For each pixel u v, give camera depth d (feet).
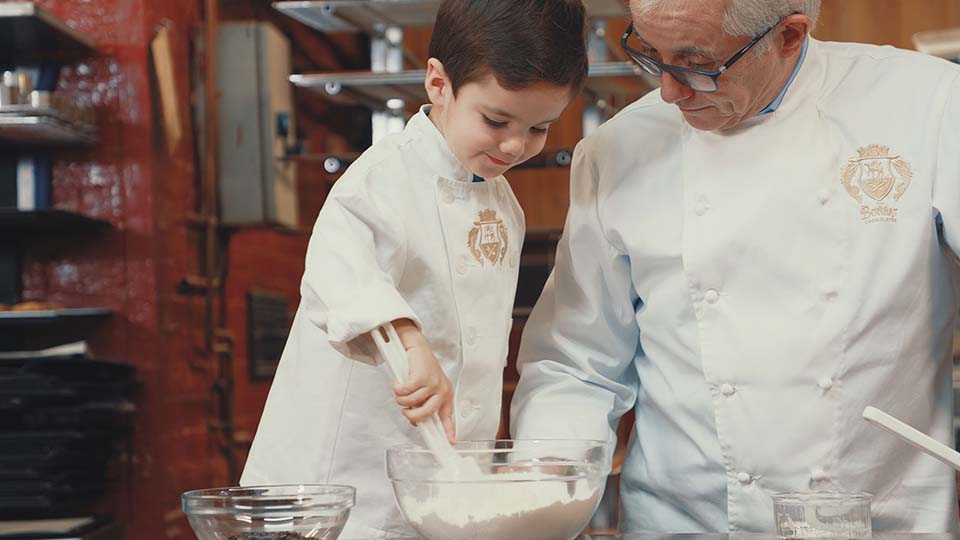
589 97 10.45
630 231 5.04
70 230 11.07
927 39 10.08
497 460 3.69
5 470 9.46
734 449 4.70
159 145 11.35
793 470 4.61
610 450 4.15
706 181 4.86
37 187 11.05
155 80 11.36
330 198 4.60
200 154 12.26
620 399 5.19
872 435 4.58
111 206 11.15
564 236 5.33
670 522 5.09
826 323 4.59
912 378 4.62
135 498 10.98
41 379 9.49
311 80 10.07
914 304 4.59
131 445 11.02
